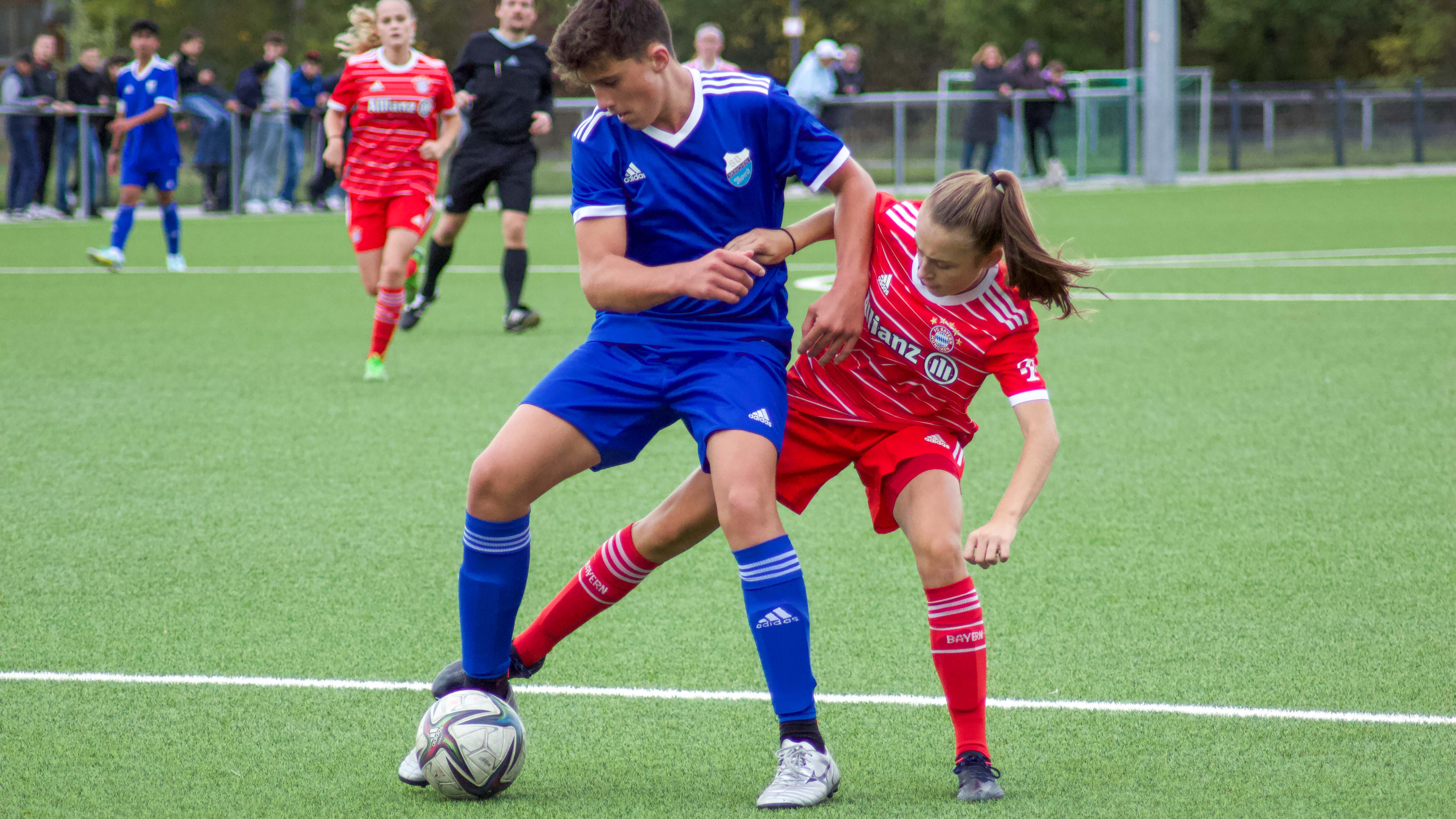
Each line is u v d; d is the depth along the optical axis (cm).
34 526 1317
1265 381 1997
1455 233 4250
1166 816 727
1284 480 1459
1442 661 955
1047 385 1995
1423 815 723
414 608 1095
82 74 5197
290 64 12331
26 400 1909
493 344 2398
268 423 1766
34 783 779
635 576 855
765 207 863
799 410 854
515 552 811
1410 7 11181
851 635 1028
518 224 2484
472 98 2447
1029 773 787
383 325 2045
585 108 6862
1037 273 766
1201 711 875
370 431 1716
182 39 5616
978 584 1142
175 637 1027
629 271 819
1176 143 7138
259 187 5741
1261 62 11788
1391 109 8238
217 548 1252
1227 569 1170
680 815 738
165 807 749
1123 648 991
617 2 782
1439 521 1306
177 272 3594
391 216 2042
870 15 13462
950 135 6525
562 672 959
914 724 866
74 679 943
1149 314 2691
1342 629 1023
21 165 5109
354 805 755
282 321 2708
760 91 852
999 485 1462
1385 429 1686
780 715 768
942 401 834
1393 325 2488
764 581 771
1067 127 6975
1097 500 1394
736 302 816
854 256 836
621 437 824
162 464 1553
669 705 901
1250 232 4425
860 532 1306
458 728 758
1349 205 5500
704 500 830
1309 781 768
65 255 3988
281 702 906
